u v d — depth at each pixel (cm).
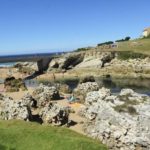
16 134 3766
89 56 18050
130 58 16838
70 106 6962
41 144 3522
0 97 7494
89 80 10688
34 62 19100
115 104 4394
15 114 5275
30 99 7044
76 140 3638
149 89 10662
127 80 13562
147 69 15438
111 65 16925
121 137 3891
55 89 7856
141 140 3703
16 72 18088
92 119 4759
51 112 5372
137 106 4216
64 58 18475
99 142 4022
